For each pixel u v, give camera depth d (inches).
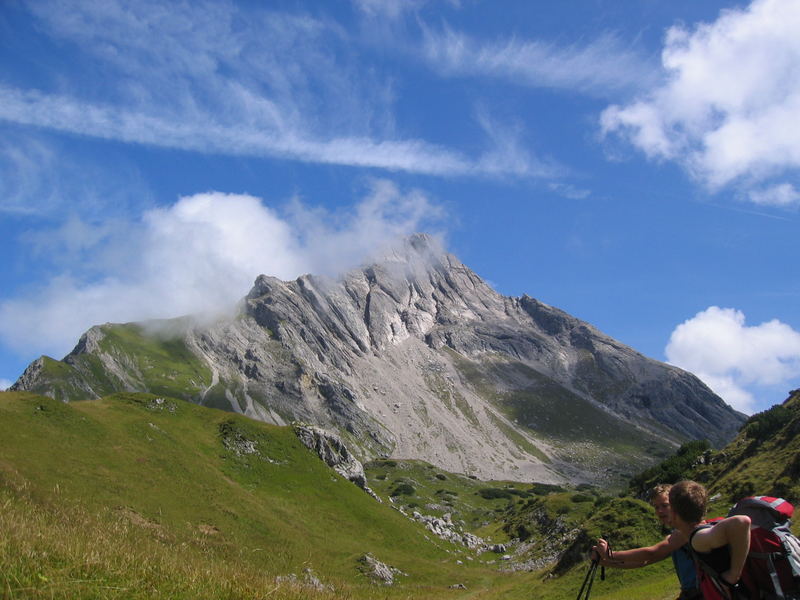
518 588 2229.3
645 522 2127.2
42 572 476.1
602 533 2118.6
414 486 7677.2
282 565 2208.4
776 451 2363.4
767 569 311.4
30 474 2222.0
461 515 6456.7
